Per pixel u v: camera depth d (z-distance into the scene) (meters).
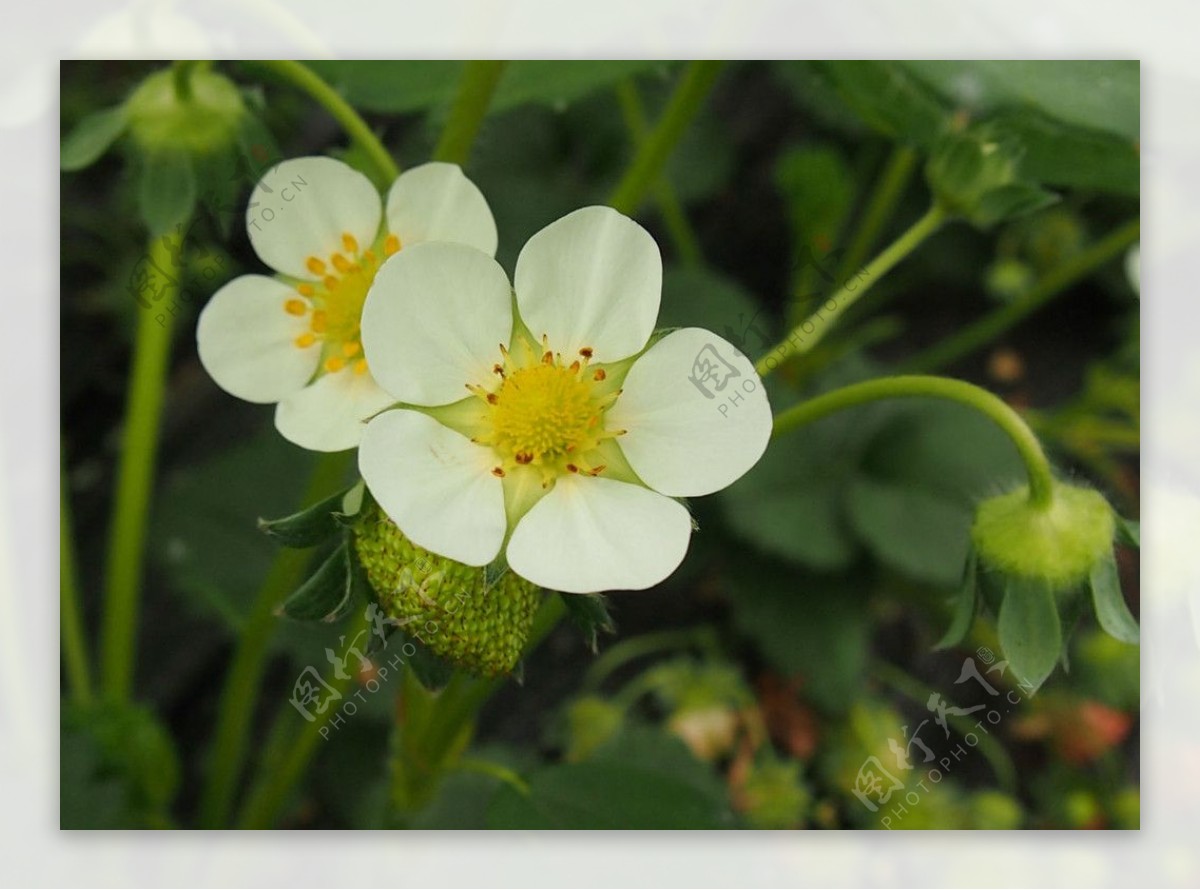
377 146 0.19
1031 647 0.18
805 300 0.28
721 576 0.29
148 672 0.28
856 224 0.34
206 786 0.23
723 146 0.34
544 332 0.17
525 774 0.20
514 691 0.29
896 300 0.36
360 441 0.16
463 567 0.16
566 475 0.17
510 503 0.16
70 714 0.22
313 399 0.18
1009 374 0.35
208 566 0.27
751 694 0.29
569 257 0.17
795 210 0.28
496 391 0.17
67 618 0.23
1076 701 0.28
